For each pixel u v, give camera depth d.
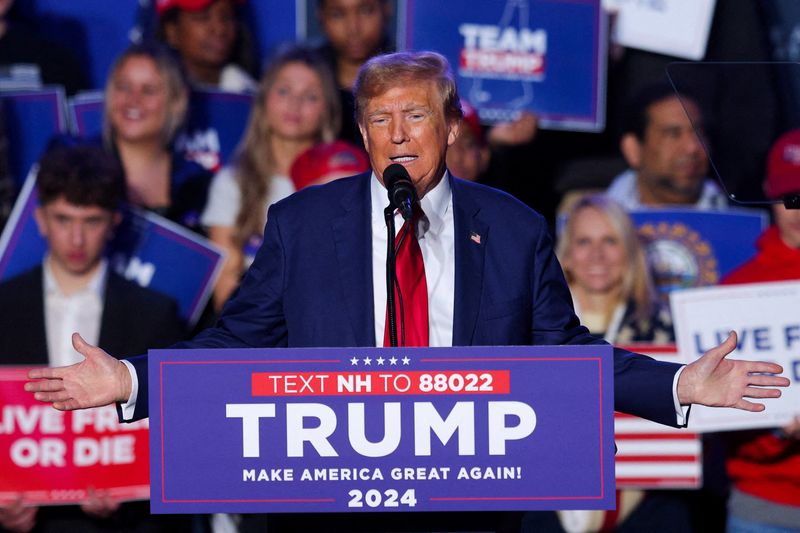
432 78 8.20
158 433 7.07
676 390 7.69
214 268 16.77
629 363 8.07
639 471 16.50
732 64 9.02
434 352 7.11
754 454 15.72
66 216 15.80
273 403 7.09
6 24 16.41
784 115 8.98
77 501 15.47
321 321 8.30
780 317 15.91
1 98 16.33
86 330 16.02
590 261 16.89
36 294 16.00
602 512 16.77
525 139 17.17
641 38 17.48
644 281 16.89
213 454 7.08
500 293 8.41
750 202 8.93
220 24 16.66
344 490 7.10
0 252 16.14
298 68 16.80
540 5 17.31
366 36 16.89
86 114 16.59
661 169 17.08
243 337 8.55
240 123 16.86
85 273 16.06
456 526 7.85
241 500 7.09
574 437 7.10
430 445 7.10
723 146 9.03
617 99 17.45
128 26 16.69
